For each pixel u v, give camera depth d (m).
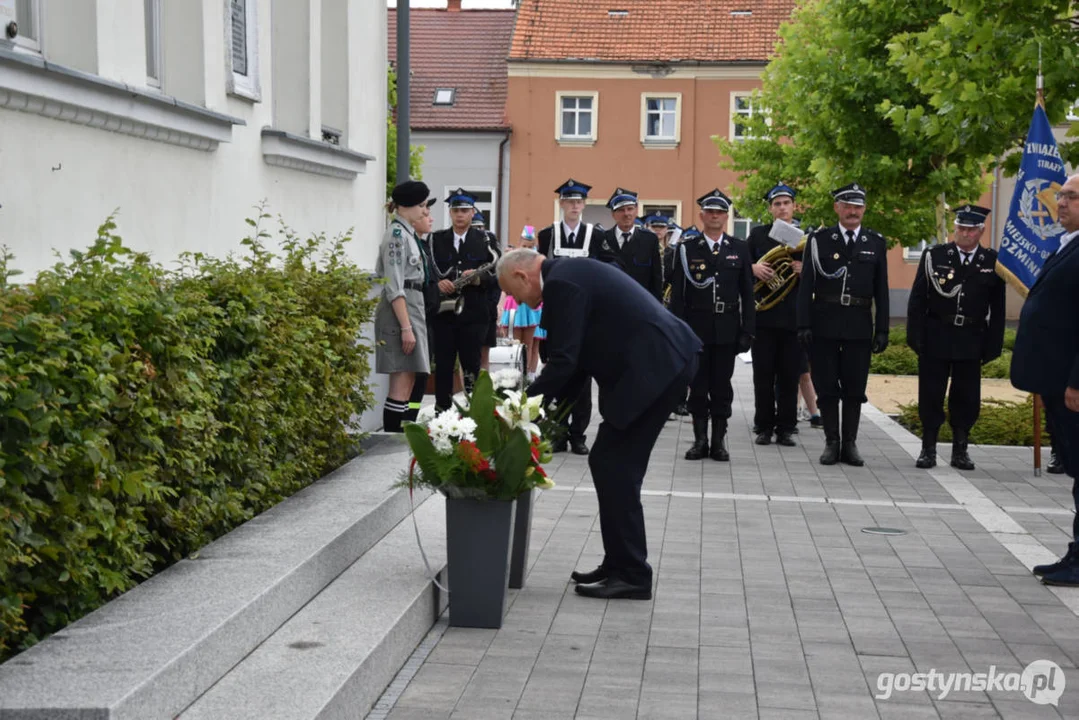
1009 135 12.46
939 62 12.37
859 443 12.91
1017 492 9.93
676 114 44.25
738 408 16.41
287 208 10.17
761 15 45.28
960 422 11.20
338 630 5.02
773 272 12.37
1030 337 7.06
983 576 7.09
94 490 4.47
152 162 7.46
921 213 26.67
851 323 11.23
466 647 5.62
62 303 4.35
